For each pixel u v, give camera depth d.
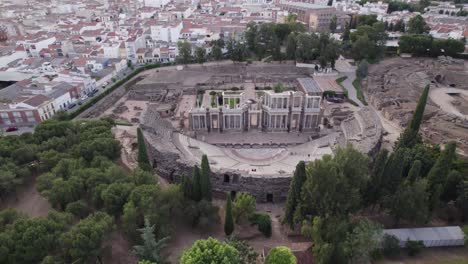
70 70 191.25
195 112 149.25
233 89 199.62
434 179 87.31
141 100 184.88
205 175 87.00
